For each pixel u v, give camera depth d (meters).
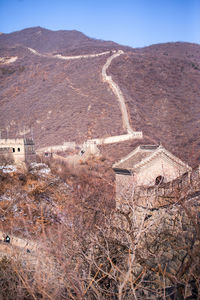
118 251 7.60
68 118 104.88
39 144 92.56
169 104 107.06
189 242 7.27
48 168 44.84
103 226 8.34
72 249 7.09
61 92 126.06
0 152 46.53
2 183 37.31
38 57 199.38
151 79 127.69
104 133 88.88
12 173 41.66
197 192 8.62
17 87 154.38
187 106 105.25
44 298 5.93
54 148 83.00
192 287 6.00
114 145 75.50
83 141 86.94
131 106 102.25
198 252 6.13
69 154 75.12
